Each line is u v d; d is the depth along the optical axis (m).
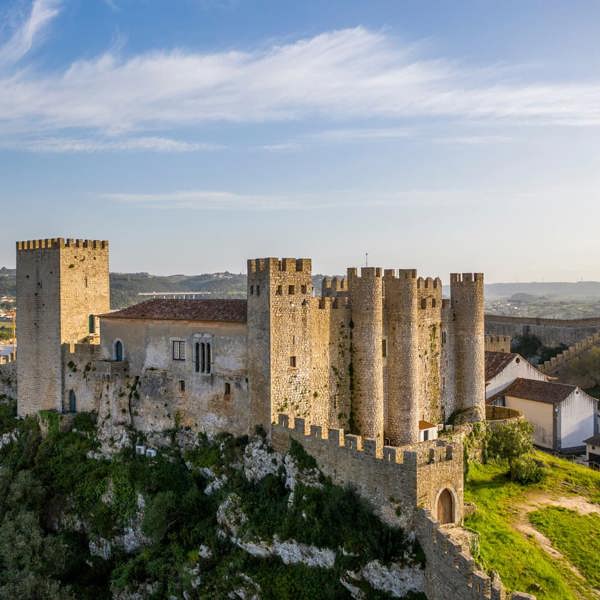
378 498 46.09
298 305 57.97
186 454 61.81
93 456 69.06
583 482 61.88
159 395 66.50
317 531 46.91
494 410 78.50
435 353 71.81
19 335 82.06
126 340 70.31
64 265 78.12
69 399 77.50
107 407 70.56
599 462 78.62
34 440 75.69
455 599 36.69
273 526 50.34
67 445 72.19
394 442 64.56
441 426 68.81
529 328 139.75
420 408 69.88
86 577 60.34
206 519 56.19
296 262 58.03
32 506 66.81
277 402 56.12
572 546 48.28
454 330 74.50
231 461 57.81
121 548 61.31
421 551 42.66
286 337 56.88
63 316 78.00
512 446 64.56
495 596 32.59
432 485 45.06
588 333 130.12
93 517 63.72
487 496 57.56
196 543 54.75
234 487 55.41
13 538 59.50
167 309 68.56
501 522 51.50
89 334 81.19
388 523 45.22
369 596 42.88
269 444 55.62
